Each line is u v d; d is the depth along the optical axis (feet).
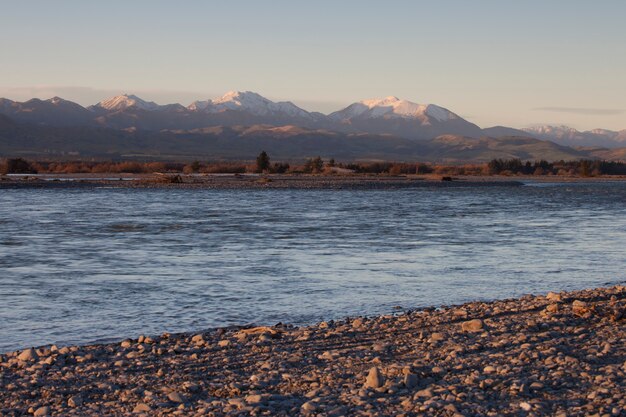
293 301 81.71
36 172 490.08
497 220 185.06
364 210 213.46
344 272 101.50
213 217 186.39
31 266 106.01
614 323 64.54
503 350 54.34
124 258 114.21
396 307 78.59
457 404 40.57
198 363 52.44
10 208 211.41
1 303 79.97
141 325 70.23
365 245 131.23
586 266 109.50
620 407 39.70
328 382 46.32
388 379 46.24
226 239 139.44
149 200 249.96
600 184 459.73
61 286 90.17
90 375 49.21
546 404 40.57
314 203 241.55
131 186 334.85
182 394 43.60
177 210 207.92
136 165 550.36
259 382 46.55
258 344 58.29
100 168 541.34
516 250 126.21
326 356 53.52
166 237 142.31
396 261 111.96
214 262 110.22
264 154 552.41
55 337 65.57
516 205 242.37
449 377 46.68
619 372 46.80
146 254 118.62
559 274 102.22
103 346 58.85
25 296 83.82
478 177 552.82
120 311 76.33
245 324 70.69
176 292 86.53
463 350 54.03
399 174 572.51
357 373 48.44
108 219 179.01
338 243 134.10
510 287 91.97
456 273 101.71
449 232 154.51
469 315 69.92
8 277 96.63
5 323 70.69
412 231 155.94
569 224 175.73
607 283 95.66
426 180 458.91
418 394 42.34
